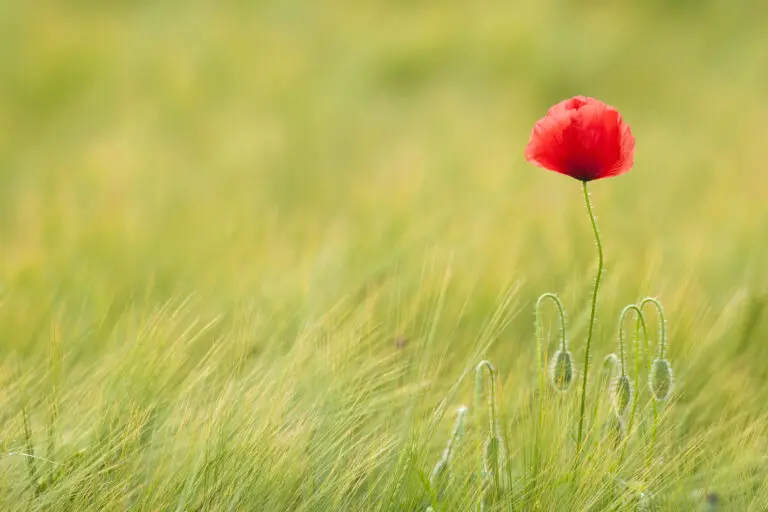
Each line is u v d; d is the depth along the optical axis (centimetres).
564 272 327
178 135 616
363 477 276
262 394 275
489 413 278
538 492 272
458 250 332
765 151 565
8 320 309
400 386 290
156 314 285
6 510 270
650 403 278
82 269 328
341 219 391
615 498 273
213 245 347
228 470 271
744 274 330
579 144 269
